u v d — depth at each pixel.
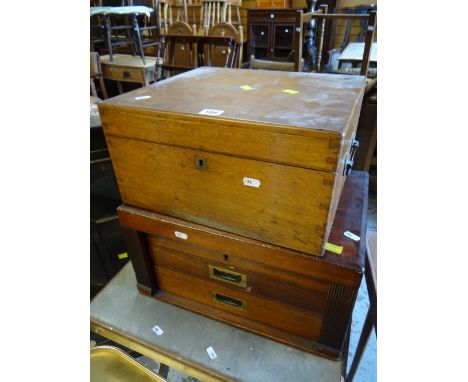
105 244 1.11
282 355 0.73
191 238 0.70
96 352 0.66
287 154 0.52
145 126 0.62
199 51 1.97
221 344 0.76
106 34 2.48
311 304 0.68
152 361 1.19
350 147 0.67
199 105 0.62
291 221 0.59
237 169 0.58
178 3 3.09
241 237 0.65
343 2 2.75
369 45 1.63
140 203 0.74
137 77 2.37
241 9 3.11
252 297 0.74
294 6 2.99
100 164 0.98
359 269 0.57
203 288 0.80
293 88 0.73
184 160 0.62
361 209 0.76
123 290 0.90
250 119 0.53
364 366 1.11
